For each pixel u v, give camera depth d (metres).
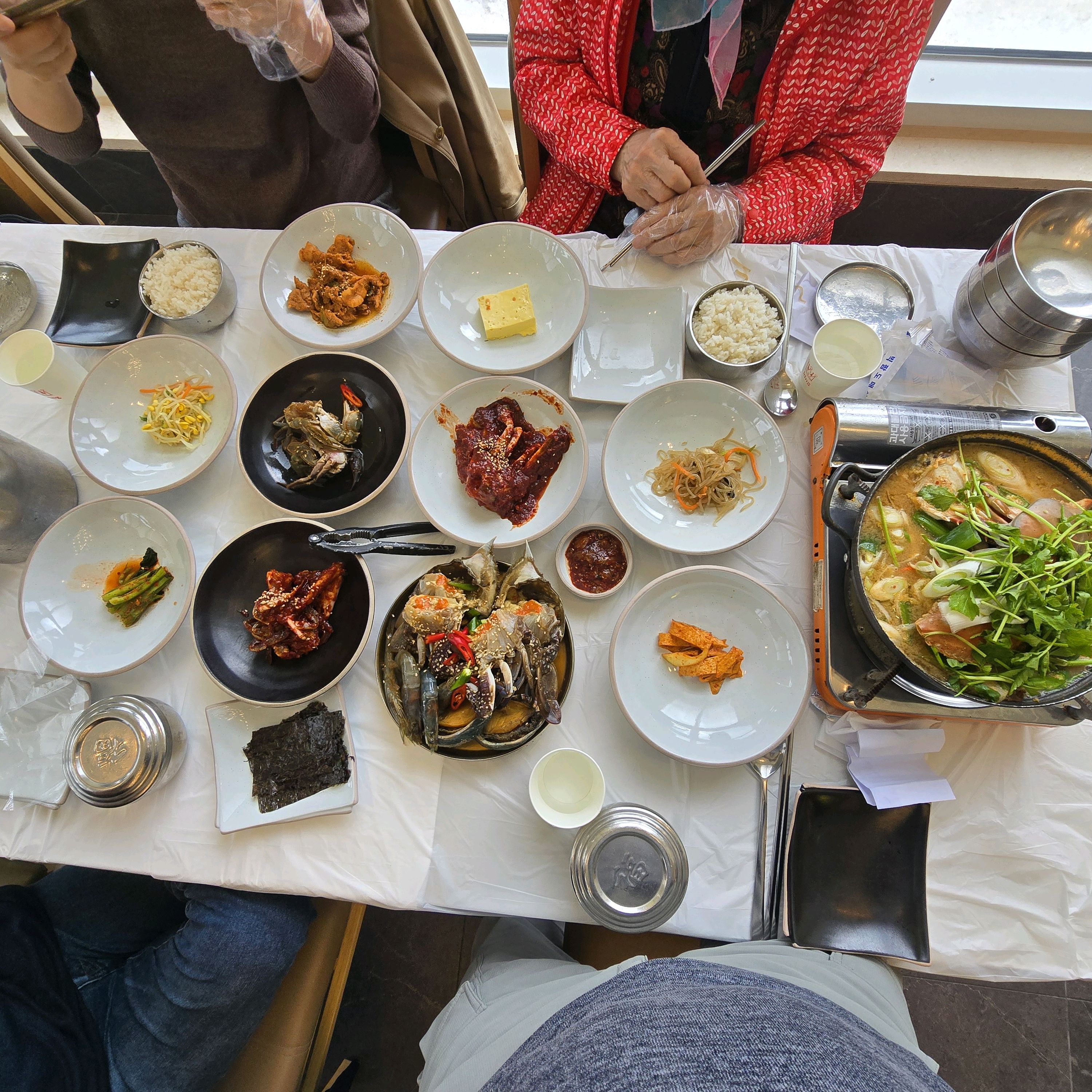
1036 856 1.05
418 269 1.39
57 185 1.96
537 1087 0.69
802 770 1.12
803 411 1.30
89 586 1.27
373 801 1.14
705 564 1.22
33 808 1.17
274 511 1.34
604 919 1.02
